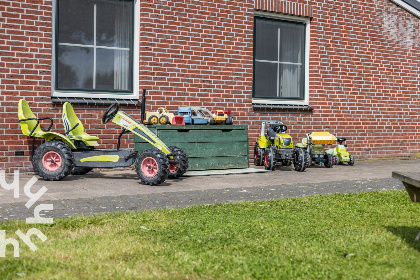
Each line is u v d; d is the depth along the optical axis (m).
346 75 11.65
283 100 11.15
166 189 6.80
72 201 5.68
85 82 9.08
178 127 8.51
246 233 4.24
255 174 8.70
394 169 9.80
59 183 7.24
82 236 4.04
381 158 12.12
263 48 10.92
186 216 4.89
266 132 10.59
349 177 8.41
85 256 3.51
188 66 9.74
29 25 8.34
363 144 11.89
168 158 7.50
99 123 8.92
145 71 9.34
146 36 9.32
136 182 7.46
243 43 10.36
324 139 9.75
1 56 8.13
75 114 8.44
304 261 3.48
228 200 5.94
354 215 5.06
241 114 10.37
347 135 11.67
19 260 3.38
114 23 9.30
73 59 8.97
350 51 11.68
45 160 7.49
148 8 9.33
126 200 5.82
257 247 3.81
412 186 4.29
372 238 4.08
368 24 11.89
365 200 5.94
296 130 11.03
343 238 4.10
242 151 9.24
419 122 12.63
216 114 9.04
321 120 11.34
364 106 11.90
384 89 12.17
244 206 5.46
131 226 4.41
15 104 8.25
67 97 8.80
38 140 8.41
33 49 8.38
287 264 3.41
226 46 10.16
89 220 4.60
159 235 4.13
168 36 9.53
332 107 11.47
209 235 4.16
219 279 3.14
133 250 3.68
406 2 12.30
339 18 11.52
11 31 8.20
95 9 9.12
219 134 8.97
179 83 9.66
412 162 11.41
